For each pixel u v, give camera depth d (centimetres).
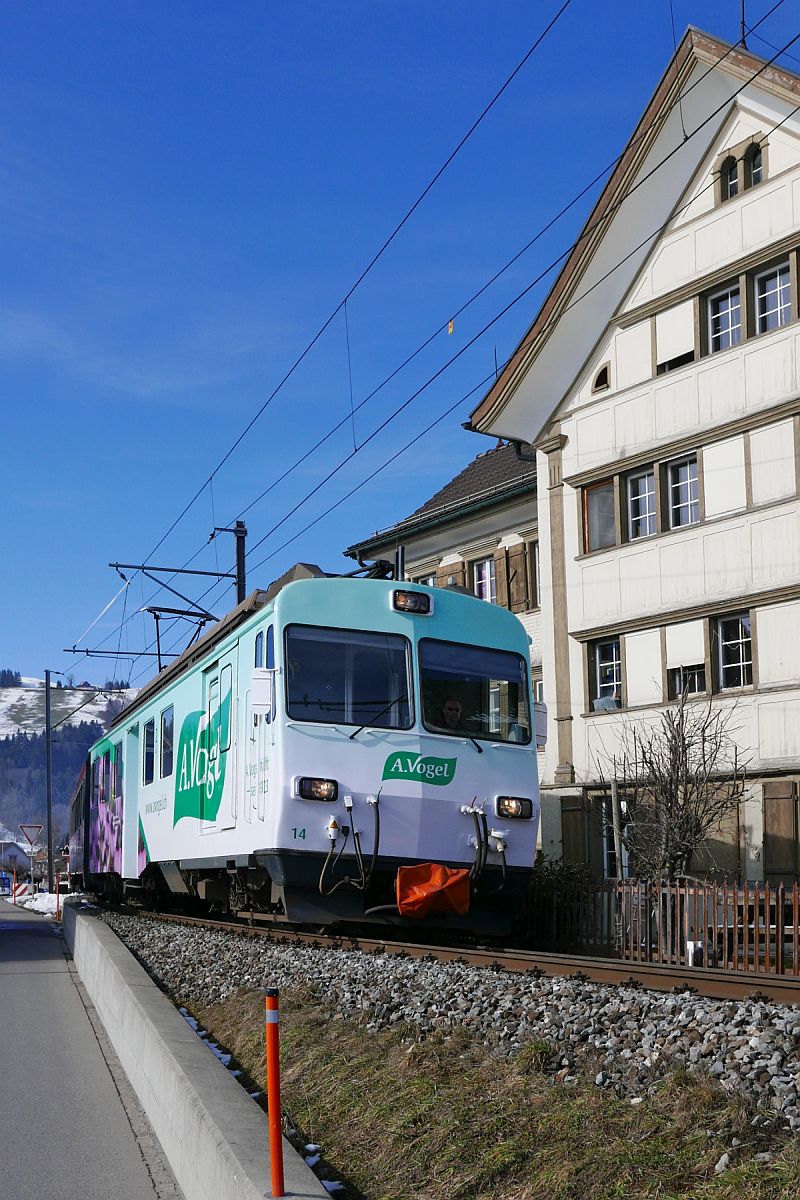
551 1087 626
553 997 847
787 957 1312
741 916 1302
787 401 2177
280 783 1305
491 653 1452
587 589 2553
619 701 2483
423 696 1389
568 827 2508
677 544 2367
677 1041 666
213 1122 589
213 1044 968
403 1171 580
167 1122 724
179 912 2150
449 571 3130
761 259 2252
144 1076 847
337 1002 971
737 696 2219
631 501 2503
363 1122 661
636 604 2439
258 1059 866
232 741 1491
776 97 2233
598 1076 623
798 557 2148
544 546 2667
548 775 2623
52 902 3650
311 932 1445
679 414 2384
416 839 1347
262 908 1507
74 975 1700
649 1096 578
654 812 1827
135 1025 916
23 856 10494
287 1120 701
